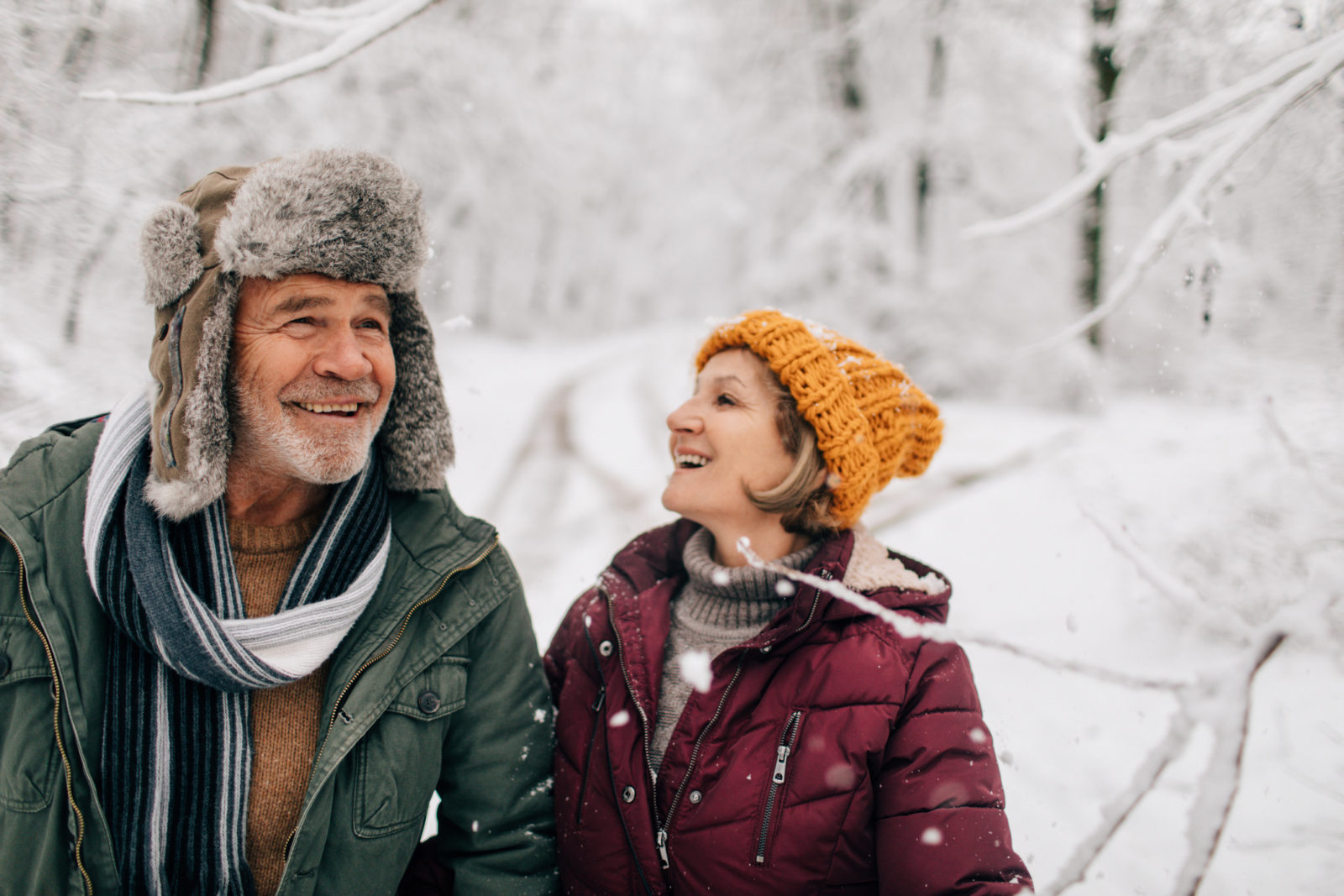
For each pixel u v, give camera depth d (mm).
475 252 15258
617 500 7371
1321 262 2639
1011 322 12555
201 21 5000
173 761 1078
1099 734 2727
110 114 4531
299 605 1149
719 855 1132
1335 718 2217
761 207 13695
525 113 11078
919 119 12102
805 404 1239
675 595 1420
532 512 6906
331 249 1060
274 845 1132
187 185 5590
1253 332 3098
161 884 1064
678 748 1197
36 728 1040
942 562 5180
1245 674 645
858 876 1126
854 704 1139
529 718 1348
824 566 1217
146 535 1055
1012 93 11977
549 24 12430
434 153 9688
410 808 1177
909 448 1467
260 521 1218
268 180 1047
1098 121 7516
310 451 1111
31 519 1085
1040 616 3924
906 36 11875
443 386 1360
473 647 1317
